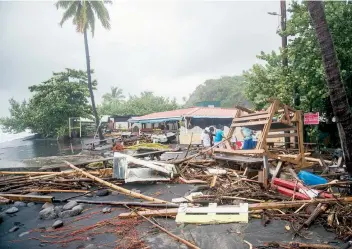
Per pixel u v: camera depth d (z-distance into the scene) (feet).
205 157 39.81
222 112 94.68
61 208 23.07
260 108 54.29
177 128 98.37
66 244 16.22
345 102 20.39
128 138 86.94
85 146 88.74
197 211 19.17
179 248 14.89
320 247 13.97
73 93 127.65
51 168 37.60
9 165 46.83
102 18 96.32
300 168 29.12
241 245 14.90
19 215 22.48
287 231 16.30
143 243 15.66
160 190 28.12
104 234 17.29
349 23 37.81
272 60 55.42
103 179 32.22
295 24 41.52
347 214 17.08
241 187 24.64
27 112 143.74
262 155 28.04
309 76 40.68
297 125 30.17
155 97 209.36
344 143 20.76
